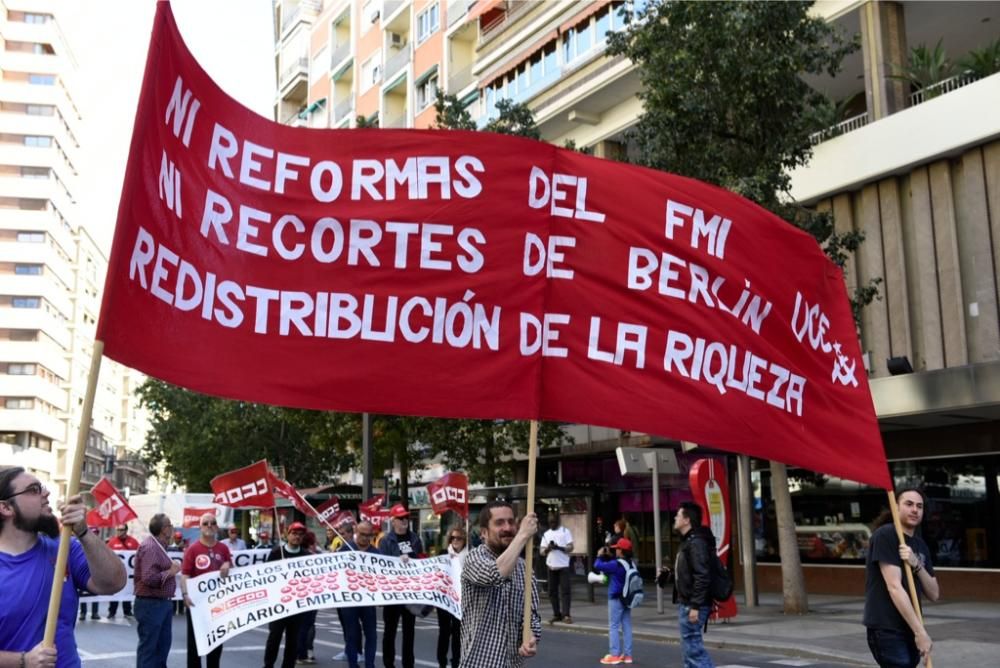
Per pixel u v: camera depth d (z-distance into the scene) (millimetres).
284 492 16500
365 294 4977
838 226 22094
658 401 5582
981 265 19312
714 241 6012
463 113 24984
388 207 5098
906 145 20438
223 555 10203
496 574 4664
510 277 5301
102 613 20844
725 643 14031
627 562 12477
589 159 5660
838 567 22297
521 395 5215
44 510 3969
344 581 9953
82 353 103062
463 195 5270
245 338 4648
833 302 6688
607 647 14594
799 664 12203
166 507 34688
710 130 18016
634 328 5613
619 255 5633
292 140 4945
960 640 13344
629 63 27453
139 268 4133
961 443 20266
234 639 15555
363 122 26984
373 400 4891
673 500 28094
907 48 23906
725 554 16750
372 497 24359
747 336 6082
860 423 6574
